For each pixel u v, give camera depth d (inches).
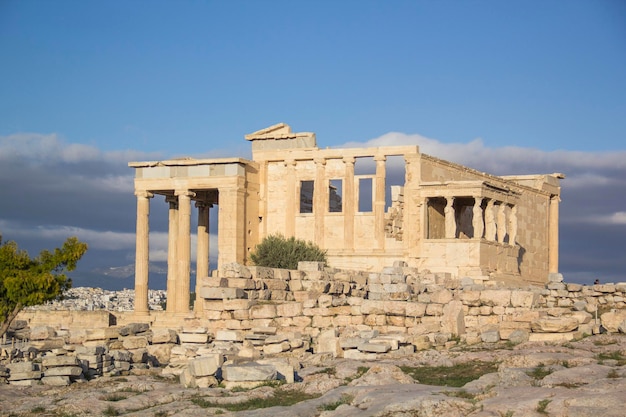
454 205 3489.2
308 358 1743.4
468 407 1174.3
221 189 3393.2
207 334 2006.6
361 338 1841.8
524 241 3777.1
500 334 1839.3
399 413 1172.5
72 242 2202.3
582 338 1743.4
